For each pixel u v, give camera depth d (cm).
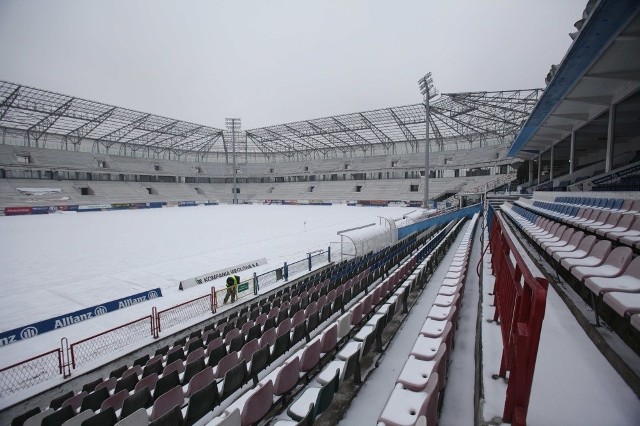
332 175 7144
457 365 439
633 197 845
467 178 5369
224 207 6094
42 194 4891
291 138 6544
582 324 361
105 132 5644
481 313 456
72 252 1912
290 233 2620
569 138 2203
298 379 450
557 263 591
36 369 694
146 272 1490
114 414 395
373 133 5800
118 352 768
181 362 592
